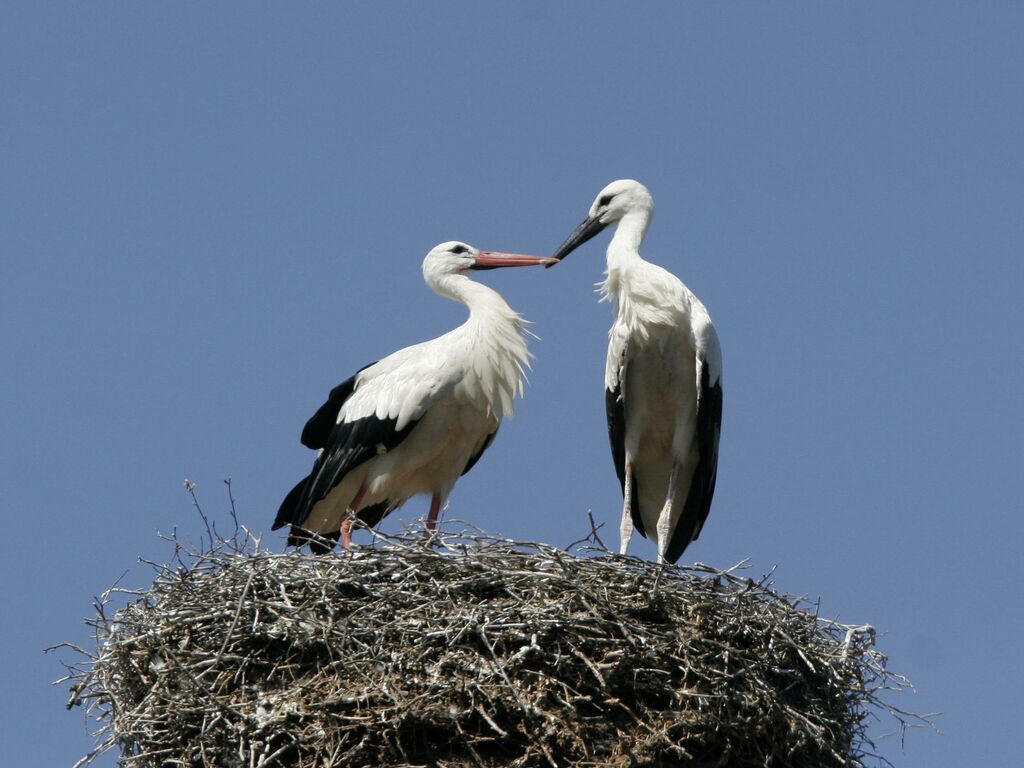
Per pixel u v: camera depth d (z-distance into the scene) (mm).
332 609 13016
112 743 13039
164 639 13336
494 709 12398
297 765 12336
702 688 12805
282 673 12852
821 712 13375
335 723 12375
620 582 13312
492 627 12711
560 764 12336
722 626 13156
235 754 12469
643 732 12562
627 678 12711
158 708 12875
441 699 12430
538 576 13109
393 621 12898
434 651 12703
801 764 13172
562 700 12453
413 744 12383
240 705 12609
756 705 12828
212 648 13172
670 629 13078
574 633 12758
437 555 13375
